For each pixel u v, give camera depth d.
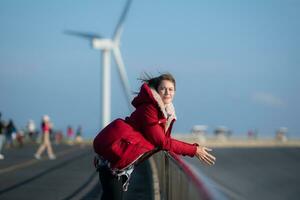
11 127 51.62
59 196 17.16
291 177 56.66
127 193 16.88
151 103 7.45
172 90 7.61
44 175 24.31
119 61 78.19
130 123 7.55
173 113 7.66
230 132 115.56
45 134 36.06
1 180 22.09
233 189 49.38
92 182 21.34
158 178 18.62
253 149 86.44
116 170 7.54
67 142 74.94
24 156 38.44
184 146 7.54
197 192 6.07
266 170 60.81
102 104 78.81
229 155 75.50
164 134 7.53
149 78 7.70
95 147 7.62
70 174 24.80
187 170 7.40
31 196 17.14
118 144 7.46
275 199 48.19
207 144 92.88
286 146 96.12
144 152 7.50
